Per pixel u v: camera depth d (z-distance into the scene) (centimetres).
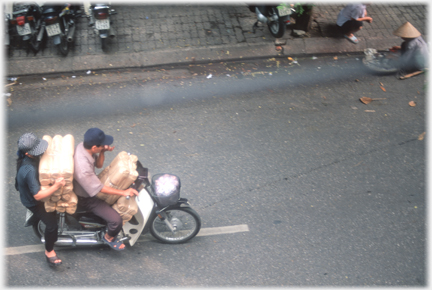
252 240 462
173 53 730
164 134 593
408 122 651
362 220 496
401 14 880
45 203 364
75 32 748
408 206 519
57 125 594
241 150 577
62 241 421
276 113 647
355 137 616
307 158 574
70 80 680
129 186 393
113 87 672
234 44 760
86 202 385
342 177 550
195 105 648
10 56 695
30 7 688
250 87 696
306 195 521
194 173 538
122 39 743
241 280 423
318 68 753
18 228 455
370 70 752
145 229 422
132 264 430
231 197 511
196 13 812
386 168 570
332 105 672
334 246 463
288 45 774
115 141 573
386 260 454
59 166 346
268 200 511
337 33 812
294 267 438
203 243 455
